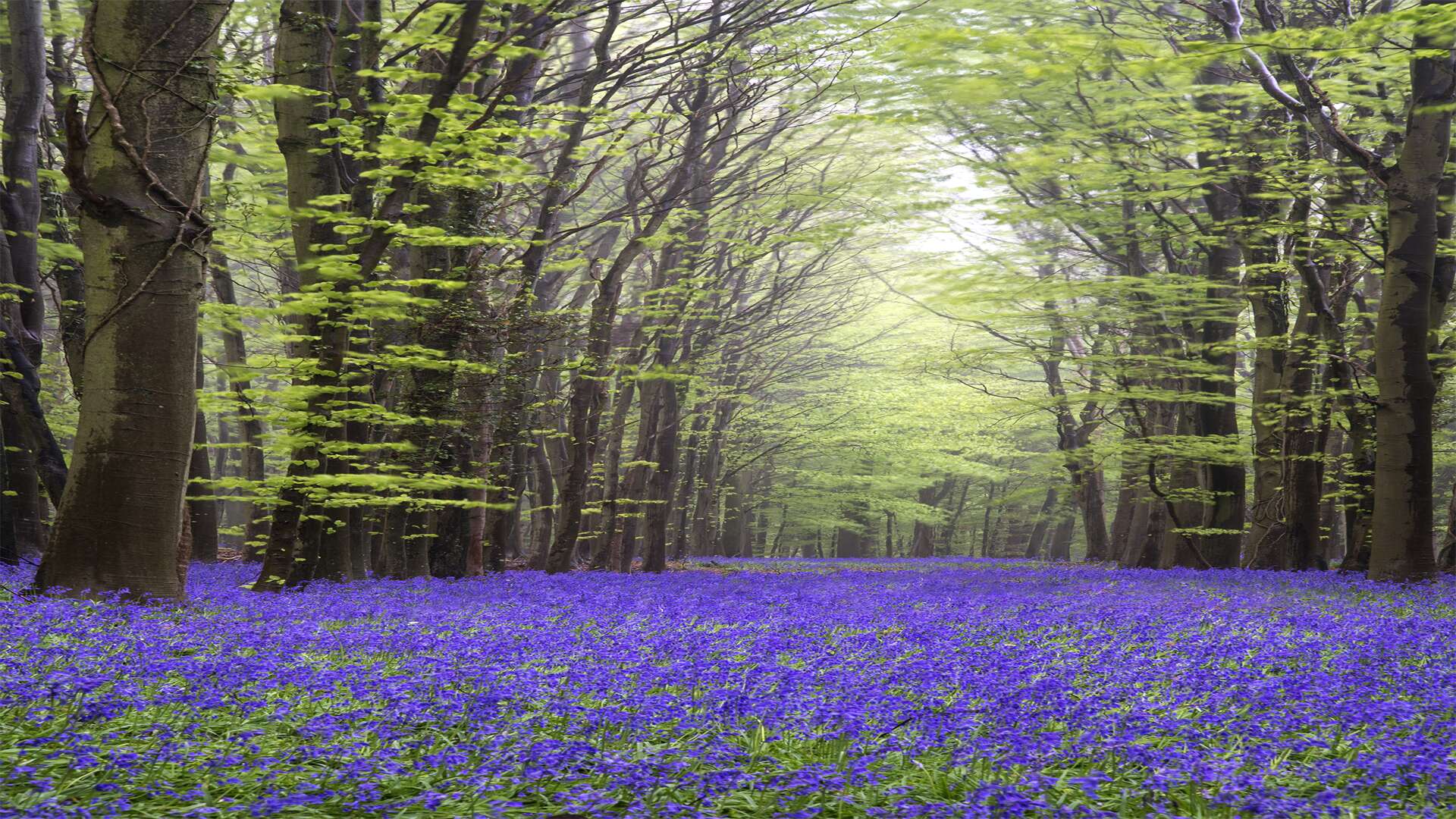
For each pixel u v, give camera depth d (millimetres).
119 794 4105
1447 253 19641
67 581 10312
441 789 4402
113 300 10500
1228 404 26781
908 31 16062
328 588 14156
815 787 4383
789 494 50531
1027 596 16125
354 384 14422
